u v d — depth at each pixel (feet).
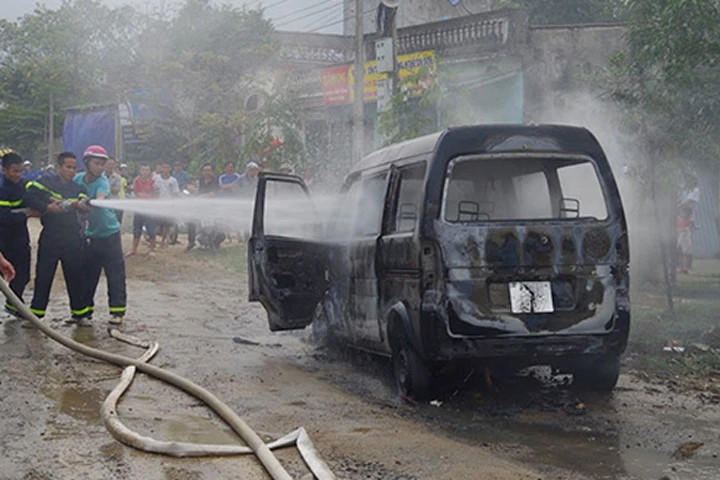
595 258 20.76
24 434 17.56
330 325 27.35
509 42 64.44
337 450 17.12
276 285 27.43
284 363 26.91
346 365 26.89
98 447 16.88
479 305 20.15
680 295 40.22
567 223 20.74
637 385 23.29
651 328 30.55
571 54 63.77
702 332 29.76
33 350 27.09
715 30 29.45
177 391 22.26
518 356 20.40
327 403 21.39
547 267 20.48
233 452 16.69
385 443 17.66
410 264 20.90
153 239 61.72
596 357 21.16
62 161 31.50
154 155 110.83
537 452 17.26
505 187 23.30
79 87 153.99
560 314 20.45
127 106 110.42
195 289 45.96
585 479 15.55
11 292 27.48
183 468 15.78
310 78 89.04
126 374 23.30
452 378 22.72
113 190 61.11
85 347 26.68
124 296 33.24
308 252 27.78
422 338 20.30
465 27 67.97
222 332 32.71
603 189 21.21
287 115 75.61
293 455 16.72
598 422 19.63
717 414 20.33
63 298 40.86
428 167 20.71
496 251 20.30
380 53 53.06
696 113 31.55
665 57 30.89
